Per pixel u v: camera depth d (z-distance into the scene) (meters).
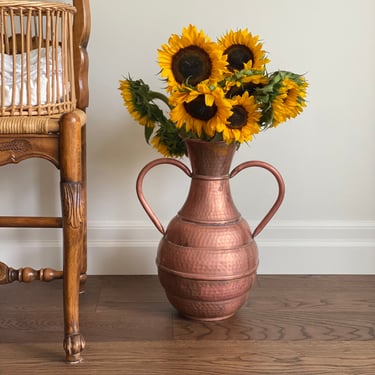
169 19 1.70
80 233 1.28
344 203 1.81
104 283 1.76
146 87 1.44
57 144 1.24
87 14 1.52
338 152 1.78
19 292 1.68
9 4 1.18
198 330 1.45
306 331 1.45
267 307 1.58
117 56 1.72
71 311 1.29
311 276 1.82
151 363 1.30
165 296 1.66
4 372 1.26
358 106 1.76
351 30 1.71
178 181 1.80
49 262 1.81
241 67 1.40
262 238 1.82
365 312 1.56
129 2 1.69
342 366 1.29
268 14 1.70
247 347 1.37
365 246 1.82
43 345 1.37
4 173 1.77
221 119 1.27
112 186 1.79
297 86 1.34
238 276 1.43
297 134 1.77
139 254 1.82
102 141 1.77
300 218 1.82
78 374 1.25
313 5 1.70
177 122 1.32
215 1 1.70
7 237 1.80
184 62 1.34
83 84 1.55
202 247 1.43
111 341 1.39
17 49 1.60
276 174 1.48
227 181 1.47
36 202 1.79
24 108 1.24
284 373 1.26
